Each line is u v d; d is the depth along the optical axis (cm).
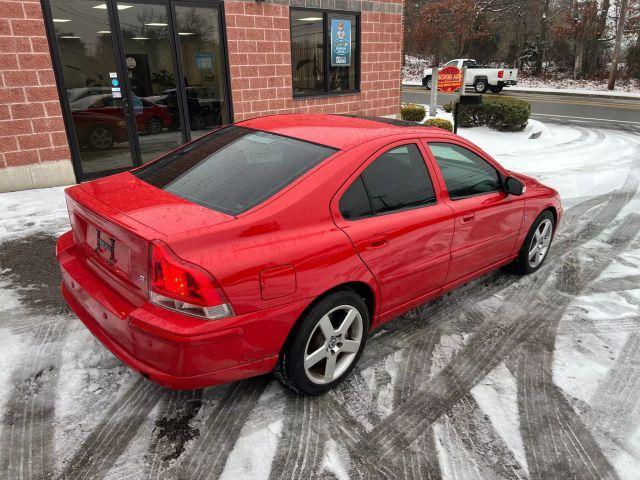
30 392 286
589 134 1400
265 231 248
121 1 726
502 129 1363
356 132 321
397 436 266
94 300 258
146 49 771
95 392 288
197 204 263
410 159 328
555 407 294
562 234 605
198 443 255
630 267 506
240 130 346
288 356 269
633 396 306
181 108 832
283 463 245
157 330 224
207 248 230
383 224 297
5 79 646
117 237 243
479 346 356
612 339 370
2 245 499
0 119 654
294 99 985
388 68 1167
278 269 245
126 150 782
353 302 288
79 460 242
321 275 264
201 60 839
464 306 415
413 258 322
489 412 288
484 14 3803
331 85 1067
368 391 302
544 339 368
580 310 412
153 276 226
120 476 234
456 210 348
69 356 319
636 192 800
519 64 3831
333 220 275
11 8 631
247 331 240
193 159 318
